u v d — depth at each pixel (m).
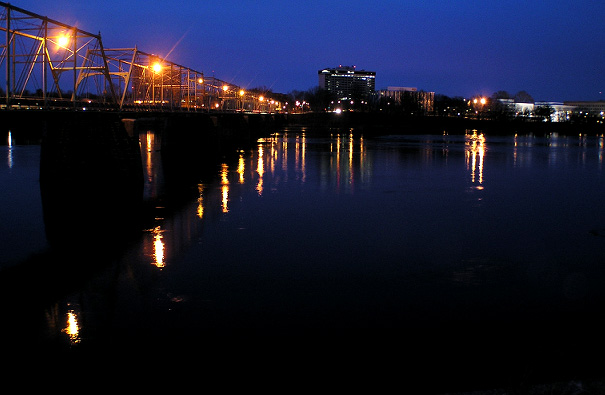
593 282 16.08
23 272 17.25
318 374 10.78
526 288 15.56
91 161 30.67
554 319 13.34
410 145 74.81
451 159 53.66
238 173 40.97
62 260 18.48
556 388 7.08
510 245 20.19
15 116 26.34
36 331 12.91
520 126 136.75
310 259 18.38
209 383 10.53
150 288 15.69
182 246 20.12
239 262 18.08
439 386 10.21
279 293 15.20
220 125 67.38
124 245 20.31
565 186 35.38
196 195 31.05
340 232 22.05
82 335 12.69
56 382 10.67
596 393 6.87
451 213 25.89
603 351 11.29
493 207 27.59
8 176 36.25
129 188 33.19
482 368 10.84
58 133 28.83
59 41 35.25
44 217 25.11
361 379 10.53
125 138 33.53
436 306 14.24
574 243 20.53
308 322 13.27
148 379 10.72
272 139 86.25
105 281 16.33
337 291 15.34
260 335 12.55
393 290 15.41
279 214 25.53
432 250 19.42
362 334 12.57
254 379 10.62
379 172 41.94
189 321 13.39
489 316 13.58
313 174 40.38
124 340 12.41
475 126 138.38
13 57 30.64
